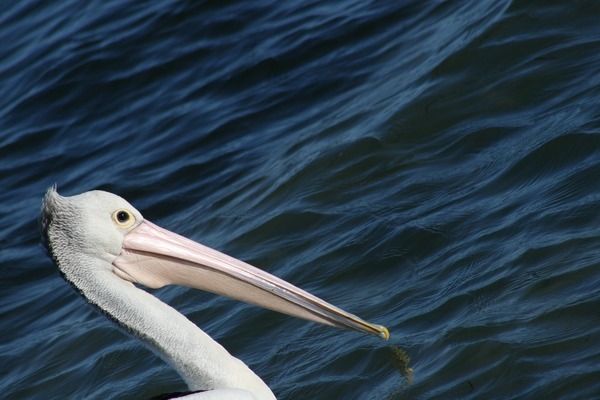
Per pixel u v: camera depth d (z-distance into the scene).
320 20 21.12
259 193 16.78
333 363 12.19
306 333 13.04
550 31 16.89
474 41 17.28
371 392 11.46
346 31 20.36
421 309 12.54
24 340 15.81
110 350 14.29
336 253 14.29
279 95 19.55
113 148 20.03
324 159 16.52
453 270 13.04
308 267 14.27
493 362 11.11
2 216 19.17
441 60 17.34
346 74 19.28
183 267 10.36
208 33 21.97
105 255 10.26
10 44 24.28
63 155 20.27
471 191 14.48
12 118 21.73
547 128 14.90
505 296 12.08
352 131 17.05
